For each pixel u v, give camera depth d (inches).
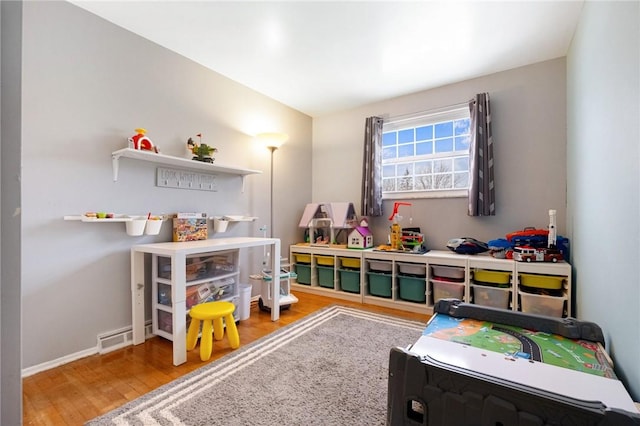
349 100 133.4
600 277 57.3
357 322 94.7
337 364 67.8
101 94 76.4
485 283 96.1
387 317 99.7
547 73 98.7
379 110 134.8
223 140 108.8
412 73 108.1
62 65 69.6
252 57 97.1
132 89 82.8
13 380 13.1
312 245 134.4
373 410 52.1
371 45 90.2
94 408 52.9
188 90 97.2
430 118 123.0
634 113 41.0
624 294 44.4
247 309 98.3
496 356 44.1
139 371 65.3
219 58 97.7
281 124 135.3
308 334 85.0
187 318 83.3
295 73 108.1
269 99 129.0
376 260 116.9
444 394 35.4
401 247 114.7
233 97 112.7
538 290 88.4
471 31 83.1
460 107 114.6
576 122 79.6
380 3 72.2
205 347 70.0
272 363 68.2
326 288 128.9
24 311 64.2
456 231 115.6
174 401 54.3
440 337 53.1
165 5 72.6
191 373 63.9
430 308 102.7
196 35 85.1
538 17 76.7
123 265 80.0
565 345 49.4
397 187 133.2
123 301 80.0
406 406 38.3
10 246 13.0
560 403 29.3
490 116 106.0
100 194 75.8
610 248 51.2
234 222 112.3
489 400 32.6
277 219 133.6
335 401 54.5
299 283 137.3
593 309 62.8
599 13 57.9
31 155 65.1
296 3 72.2
